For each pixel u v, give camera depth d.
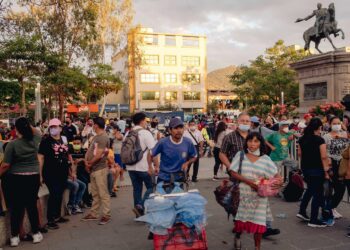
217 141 12.02
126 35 34.81
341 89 19.09
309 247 5.72
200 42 72.00
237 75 45.78
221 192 5.34
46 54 17.92
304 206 7.05
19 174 5.99
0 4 13.81
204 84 72.38
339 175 6.62
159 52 69.88
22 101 19.67
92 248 5.89
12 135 13.02
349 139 7.48
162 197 4.93
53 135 7.05
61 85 23.16
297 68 21.78
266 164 5.17
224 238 6.22
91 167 7.33
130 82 68.44
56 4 16.91
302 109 21.05
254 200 5.11
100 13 32.66
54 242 6.21
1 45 17.23
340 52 18.97
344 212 7.73
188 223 4.83
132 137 7.07
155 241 4.86
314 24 22.05
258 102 43.62
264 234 6.20
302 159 6.86
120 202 9.13
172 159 5.75
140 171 7.04
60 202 7.30
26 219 6.60
